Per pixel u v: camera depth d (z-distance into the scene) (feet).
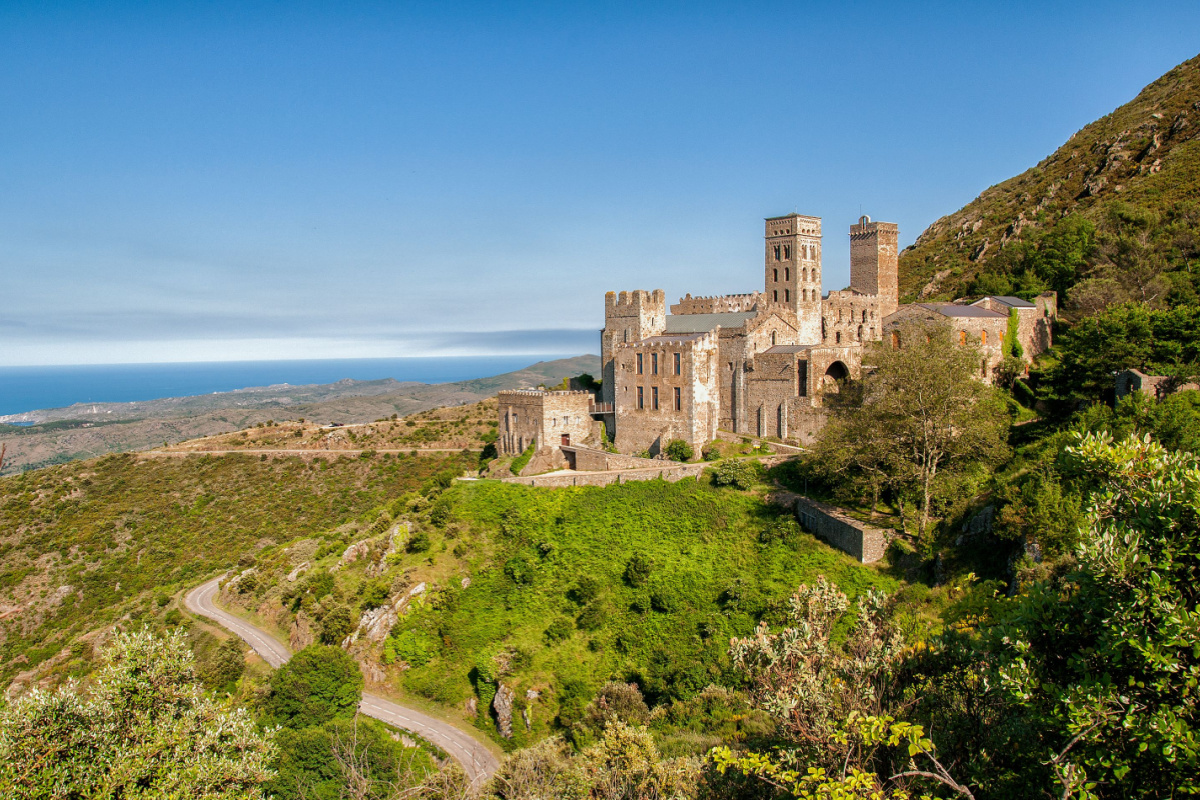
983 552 191.31
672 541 255.29
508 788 160.45
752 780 109.60
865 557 217.97
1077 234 384.47
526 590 248.52
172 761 105.09
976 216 635.25
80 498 444.96
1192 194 417.08
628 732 144.46
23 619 356.79
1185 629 71.82
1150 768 75.20
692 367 310.45
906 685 104.06
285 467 480.23
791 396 301.22
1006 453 224.74
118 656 119.14
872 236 422.00
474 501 287.28
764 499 261.85
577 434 341.82
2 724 97.76
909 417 220.84
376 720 217.97
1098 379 231.50
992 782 87.92
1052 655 86.99
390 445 503.20
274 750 118.62
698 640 214.69
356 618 253.03
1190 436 171.73
